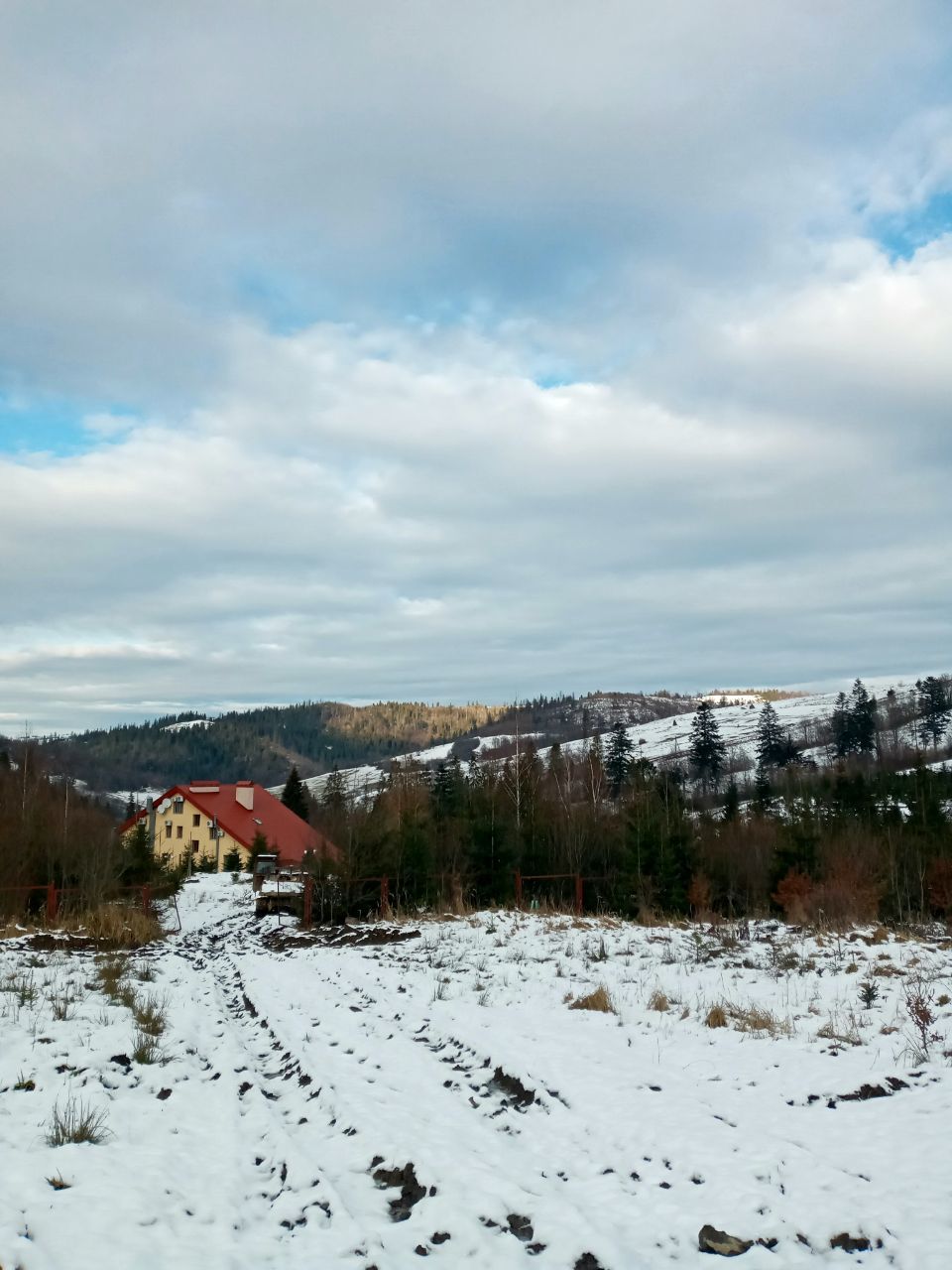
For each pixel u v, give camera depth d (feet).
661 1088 24.57
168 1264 15.34
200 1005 42.37
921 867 89.15
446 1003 39.09
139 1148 20.97
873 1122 21.13
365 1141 21.25
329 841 96.32
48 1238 15.81
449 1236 16.38
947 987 37.58
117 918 73.92
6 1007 35.88
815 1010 34.60
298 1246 16.38
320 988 46.01
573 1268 15.16
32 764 123.13
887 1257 14.93
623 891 92.79
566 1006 37.81
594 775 134.21
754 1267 14.83
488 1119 23.00
